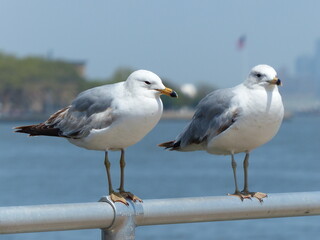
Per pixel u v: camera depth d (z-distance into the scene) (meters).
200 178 36.88
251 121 6.30
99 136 5.82
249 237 19.28
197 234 19.66
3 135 91.31
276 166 43.78
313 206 5.11
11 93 86.75
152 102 5.69
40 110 82.62
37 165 45.31
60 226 4.39
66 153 57.28
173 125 112.56
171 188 32.81
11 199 29.27
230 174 38.94
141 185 34.06
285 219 21.31
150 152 61.59
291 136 90.94
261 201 4.97
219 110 6.58
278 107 6.27
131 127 5.73
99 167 43.59
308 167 42.91
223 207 4.86
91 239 18.27
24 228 4.30
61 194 30.81
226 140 6.52
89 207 4.48
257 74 6.32
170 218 4.73
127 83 5.80
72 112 6.15
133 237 4.63
